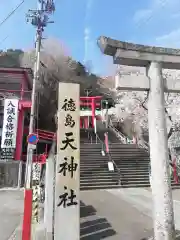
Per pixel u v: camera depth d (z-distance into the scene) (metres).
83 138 31.44
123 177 17.12
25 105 20.55
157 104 5.55
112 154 21.38
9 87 25.17
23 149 25.31
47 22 15.00
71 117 5.72
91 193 13.92
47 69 42.97
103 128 34.72
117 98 42.25
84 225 7.68
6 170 17.14
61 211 5.29
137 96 33.62
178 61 5.80
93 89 52.78
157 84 5.63
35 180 12.99
